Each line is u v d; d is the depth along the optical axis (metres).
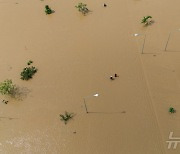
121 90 17.23
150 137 15.04
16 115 16.47
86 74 18.31
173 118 15.69
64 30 21.50
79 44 20.31
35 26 22.06
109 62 18.91
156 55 19.00
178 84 17.27
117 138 15.10
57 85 17.80
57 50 20.00
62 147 14.98
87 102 16.77
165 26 20.94
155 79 17.64
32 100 17.12
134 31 20.83
